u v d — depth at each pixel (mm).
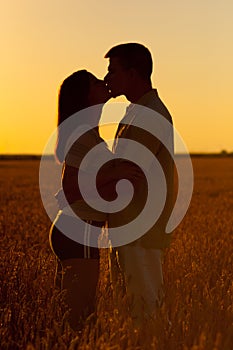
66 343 5199
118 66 5965
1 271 7160
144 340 5082
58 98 6078
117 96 6062
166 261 7969
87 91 6000
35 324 5711
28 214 18703
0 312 6102
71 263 5898
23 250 10000
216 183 40406
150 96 5949
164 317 5250
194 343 4828
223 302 5852
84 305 5902
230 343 5199
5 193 30109
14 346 5410
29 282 6750
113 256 6102
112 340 4980
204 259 8805
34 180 43281
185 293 6191
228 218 16750
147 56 5977
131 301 5641
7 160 110812
